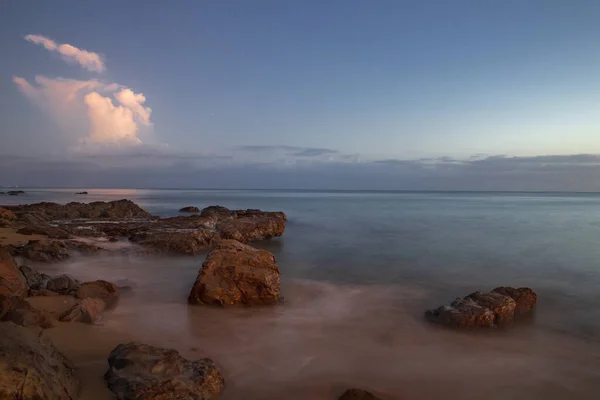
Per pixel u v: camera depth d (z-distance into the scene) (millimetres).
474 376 8539
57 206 43906
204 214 38438
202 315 11789
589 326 11891
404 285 16656
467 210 69438
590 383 8359
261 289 13078
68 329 9398
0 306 9078
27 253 18156
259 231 30266
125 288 14203
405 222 45500
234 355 9117
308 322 11664
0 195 111250
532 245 27891
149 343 9398
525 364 9195
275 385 7805
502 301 12023
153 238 23172
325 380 8102
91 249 20516
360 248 26594
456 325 11344
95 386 6676
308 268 20031
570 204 98188
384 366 8867
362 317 12289
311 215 56531
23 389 4926
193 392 6621
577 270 19844
